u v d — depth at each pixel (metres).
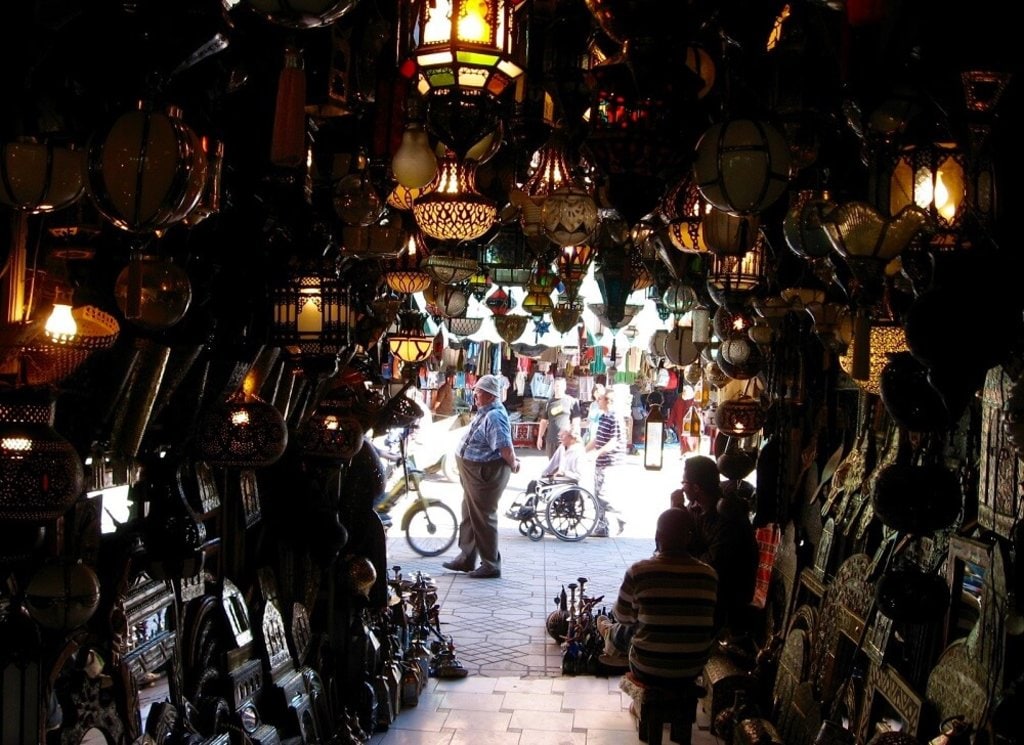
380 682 5.61
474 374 13.76
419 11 2.29
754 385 6.43
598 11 2.24
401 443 10.88
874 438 4.46
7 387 2.07
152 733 3.18
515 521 13.26
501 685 6.46
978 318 2.10
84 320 2.24
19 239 2.26
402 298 5.67
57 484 2.04
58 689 2.74
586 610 7.03
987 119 2.16
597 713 5.94
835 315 4.09
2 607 2.50
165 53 1.92
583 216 3.52
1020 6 2.05
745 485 6.78
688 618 4.92
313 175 3.51
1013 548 2.89
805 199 2.81
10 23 2.00
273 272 3.45
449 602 8.73
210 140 2.46
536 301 6.46
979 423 3.36
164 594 3.50
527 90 3.23
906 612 2.97
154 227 1.93
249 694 4.11
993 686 2.89
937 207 2.16
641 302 9.64
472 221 3.27
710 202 2.39
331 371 3.53
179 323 2.99
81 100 2.23
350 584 5.32
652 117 2.27
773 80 2.74
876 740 3.09
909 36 2.11
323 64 2.93
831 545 4.85
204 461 3.22
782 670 5.05
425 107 2.67
